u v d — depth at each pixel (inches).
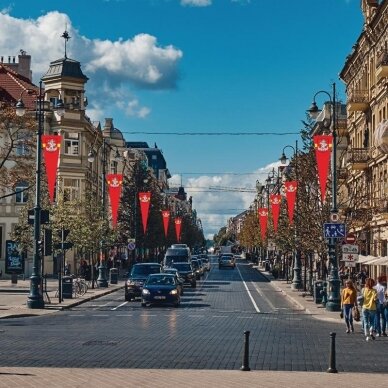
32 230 2130.9
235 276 3427.7
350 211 1872.5
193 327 1104.8
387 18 1930.4
